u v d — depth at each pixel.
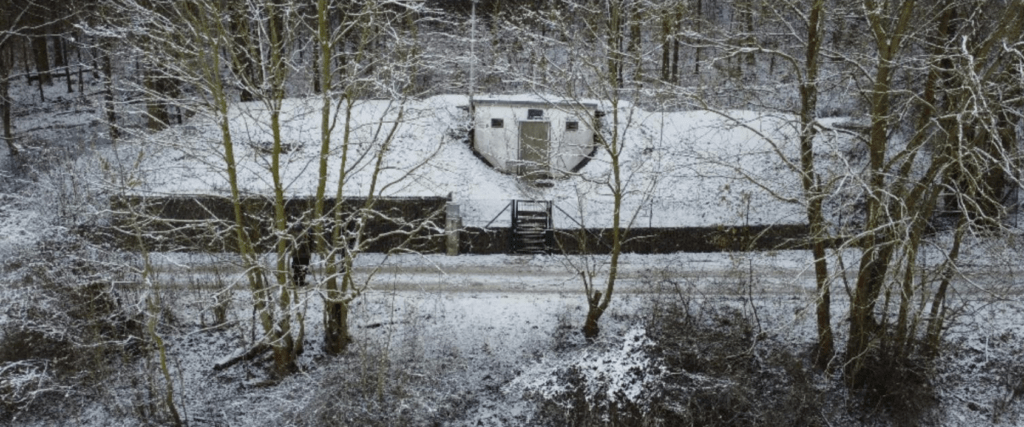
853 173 14.62
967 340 19.55
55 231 18.27
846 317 18.39
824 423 17.30
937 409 17.62
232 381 18.30
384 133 28.27
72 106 35.81
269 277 20.62
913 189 16.62
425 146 28.66
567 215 24.12
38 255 17.39
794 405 17.31
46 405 17.47
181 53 15.98
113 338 18.38
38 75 37.19
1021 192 25.20
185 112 23.73
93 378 17.61
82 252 17.66
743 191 23.56
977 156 15.72
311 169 26.28
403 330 19.59
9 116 30.77
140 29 15.28
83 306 17.39
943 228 23.97
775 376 18.12
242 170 25.66
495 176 28.19
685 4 21.11
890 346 17.86
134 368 18.30
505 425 17.30
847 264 22.97
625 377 16.67
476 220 25.08
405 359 18.41
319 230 17.45
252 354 18.91
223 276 20.67
